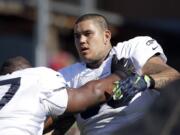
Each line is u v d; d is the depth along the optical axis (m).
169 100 8.62
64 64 42.09
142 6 58.56
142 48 14.72
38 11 39.41
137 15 58.22
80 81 15.17
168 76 13.94
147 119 8.55
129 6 58.59
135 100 14.28
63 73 15.52
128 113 14.30
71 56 48.50
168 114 8.51
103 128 14.45
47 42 41.12
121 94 13.60
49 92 13.55
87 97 13.58
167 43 53.59
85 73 15.21
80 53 15.26
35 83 13.69
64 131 15.08
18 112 13.37
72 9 48.19
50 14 46.31
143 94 14.37
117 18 49.69
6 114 13.33
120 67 14.21
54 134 14.99
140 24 51.19
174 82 8.84
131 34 50.84
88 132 14.72
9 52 47.09
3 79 13.97
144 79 13.62
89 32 15.10
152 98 14.41
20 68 14.62
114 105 14.26
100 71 15.05
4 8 46.22
